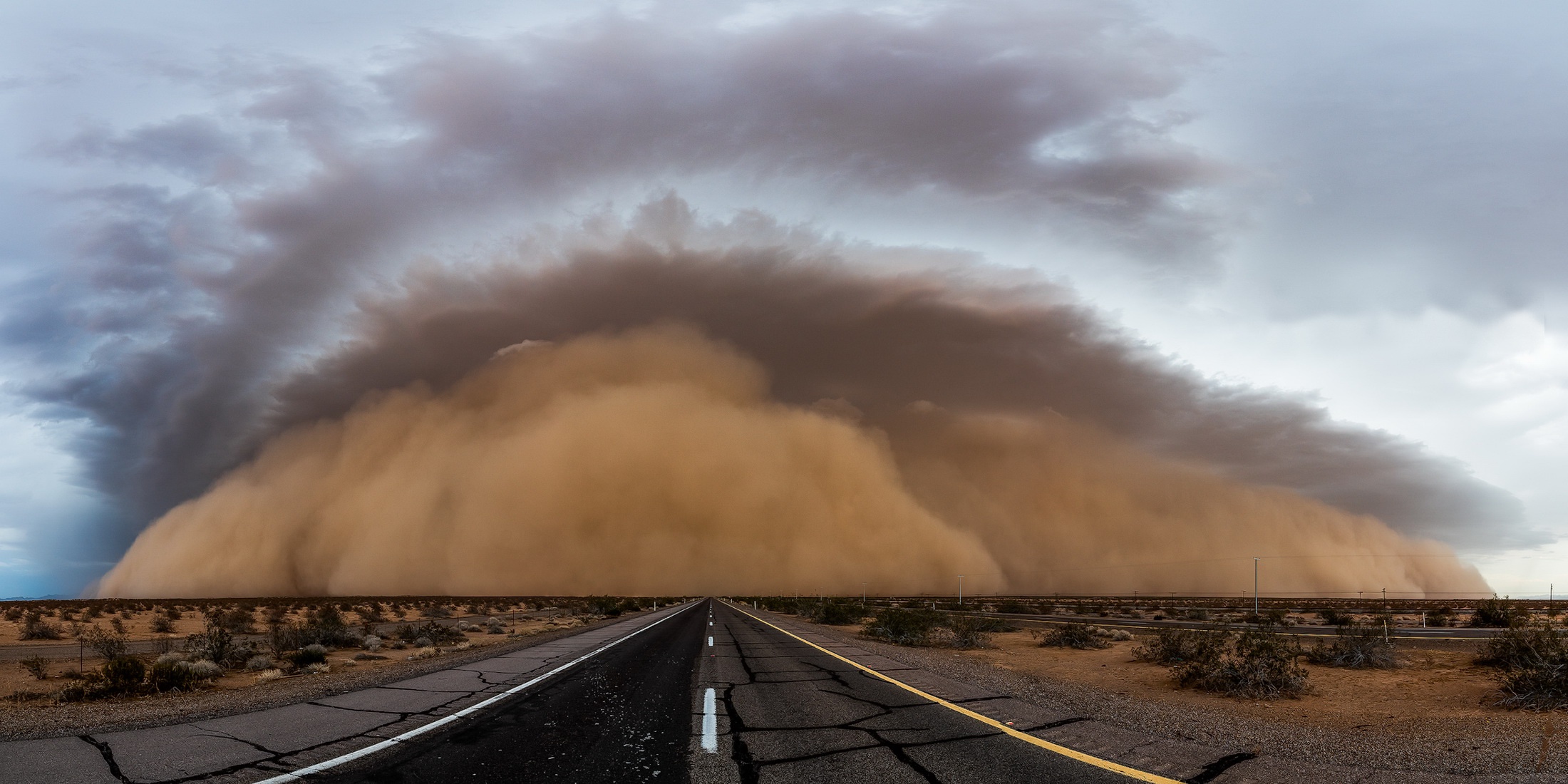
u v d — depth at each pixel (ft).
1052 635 75.25
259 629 116.67
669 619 130.52
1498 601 120.16
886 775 18.97
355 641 79.97
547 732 24.82
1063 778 18.45
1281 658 37.29
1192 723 26.00
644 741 23.40
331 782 18.47
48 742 23.09
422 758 20.95
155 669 42.19
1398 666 47.57
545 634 93.61
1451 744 22.12
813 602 195.52
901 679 40.32
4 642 90.02
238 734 24.32
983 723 26.18
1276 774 18.72
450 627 111.96
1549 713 27.94
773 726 25.72
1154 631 92.89
